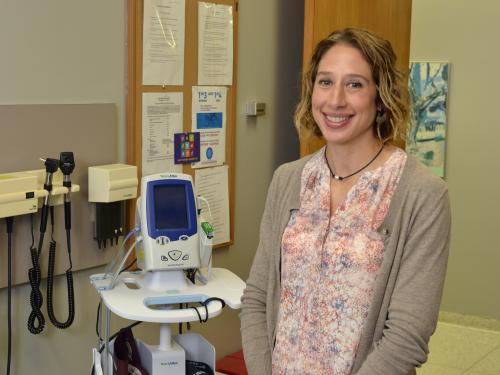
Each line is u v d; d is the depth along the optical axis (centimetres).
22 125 215
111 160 246
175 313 193
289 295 150
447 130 421
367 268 139
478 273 422
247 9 301
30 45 217
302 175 156
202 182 286
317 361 144
